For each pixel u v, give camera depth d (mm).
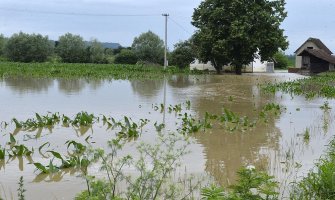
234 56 50375
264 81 40188
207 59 51375
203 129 14211
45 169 8938
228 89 31016
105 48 87375
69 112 17312
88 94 24875
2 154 9969
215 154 10867
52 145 11500
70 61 80312
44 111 17453
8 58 79125
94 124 14633
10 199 7434
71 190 7938
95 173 8617
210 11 49344
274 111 19234
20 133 13000
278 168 9578
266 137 13219
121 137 12570
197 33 51312
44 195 7672
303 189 7348
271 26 48719
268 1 49625
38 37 80062
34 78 38594
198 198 7160
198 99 23875
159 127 13945
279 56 85688
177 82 37875
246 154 10969
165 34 58031
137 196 5504
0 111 17234
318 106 21438
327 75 49125
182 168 9344
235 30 46531
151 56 78000
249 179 5855
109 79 40188
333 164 7926
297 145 12086
